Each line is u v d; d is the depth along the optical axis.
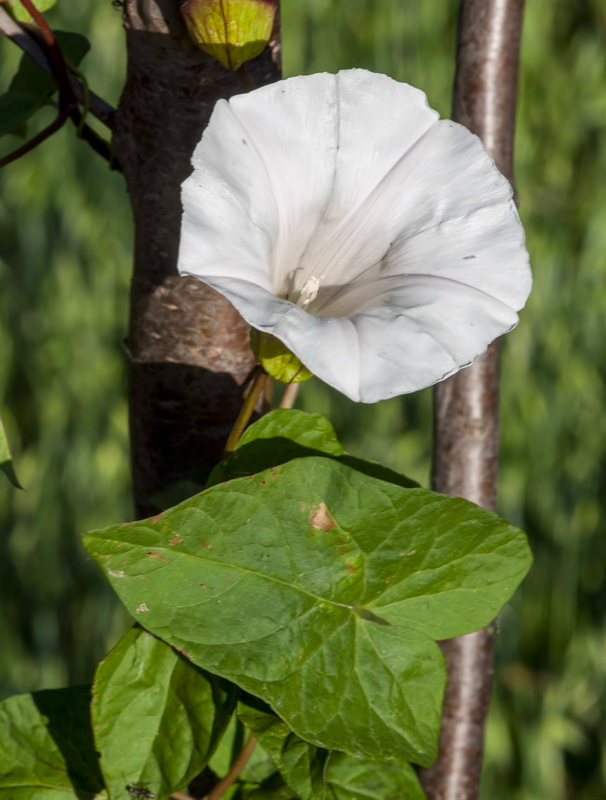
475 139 0.62
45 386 1.60
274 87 0.61
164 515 0.58
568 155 1.53
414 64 1.48
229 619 0.59
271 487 0.59
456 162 0.62
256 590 0.59
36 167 1.54
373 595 0.60
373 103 0.62
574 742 1.63
